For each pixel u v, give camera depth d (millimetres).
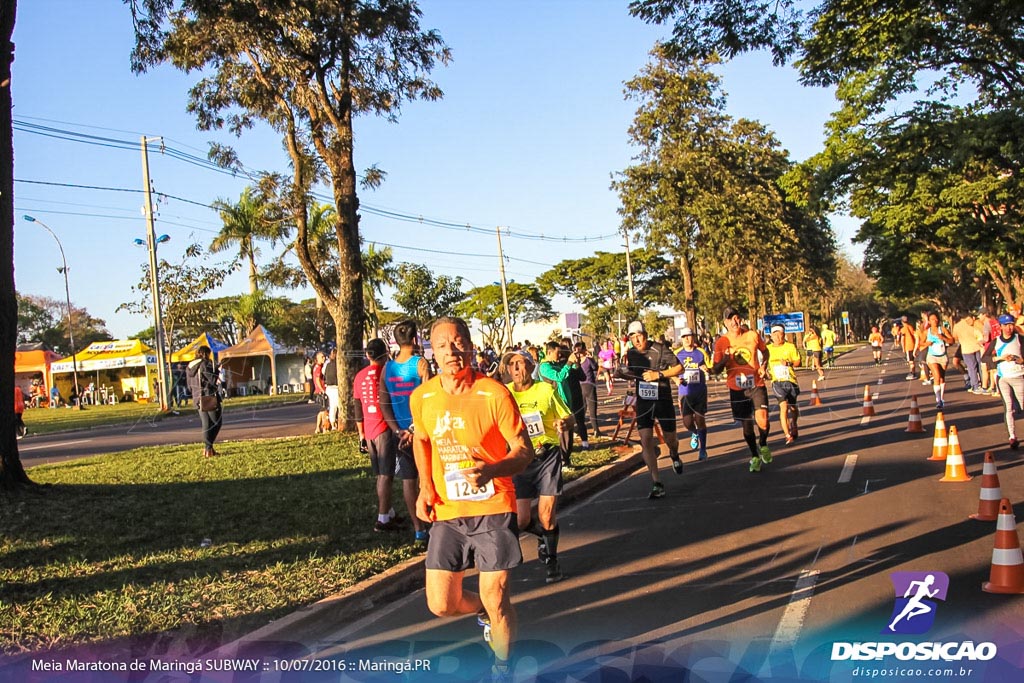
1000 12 15734
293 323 58031
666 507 9914
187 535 8438
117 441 23141
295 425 24953
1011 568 5852
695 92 38781
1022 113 18250
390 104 18703
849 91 23844
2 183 9938
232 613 6176
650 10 14477
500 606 4516
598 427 18484
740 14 14312
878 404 20734
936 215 29453
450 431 4555
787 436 15031
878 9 16438
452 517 4566
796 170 33719
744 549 7570
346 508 9812
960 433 14336
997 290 46562
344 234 18438
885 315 133250
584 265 74875
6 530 8391
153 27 14633
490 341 49812
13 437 10219
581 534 8836
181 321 45438
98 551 7777
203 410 15500
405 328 8055
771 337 15055
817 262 57344
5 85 9477
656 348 11125
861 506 8977
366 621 6383
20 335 92875
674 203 39750
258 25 15867
